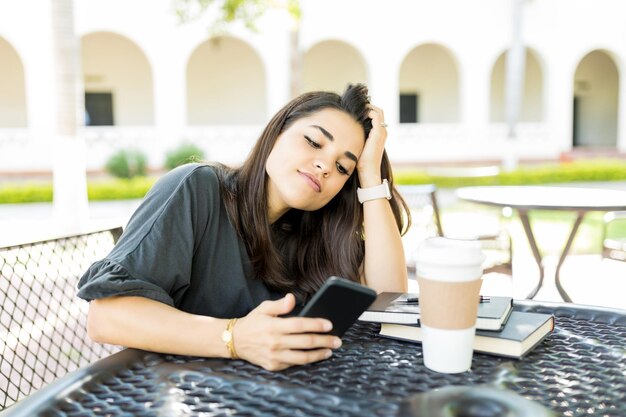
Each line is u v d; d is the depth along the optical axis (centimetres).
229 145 1680
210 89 2081
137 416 98
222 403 102
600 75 2439
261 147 159
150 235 138
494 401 89
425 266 109
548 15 1908
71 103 769
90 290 125
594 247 685
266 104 2103
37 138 1538
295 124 157
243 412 98
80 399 104
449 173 1124
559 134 1934
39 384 199
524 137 1914
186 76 2061
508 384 107
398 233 178
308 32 1780
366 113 163
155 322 122
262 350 114
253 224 158
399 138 1825
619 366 115
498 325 120
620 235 755
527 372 112
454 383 107
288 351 113
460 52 1872
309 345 114
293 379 110
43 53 1526
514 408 87
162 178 153
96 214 1062
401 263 174
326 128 154
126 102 1986
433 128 1844
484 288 504
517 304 155
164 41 1644
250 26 1024
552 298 471
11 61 1877
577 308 149
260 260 159
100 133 1569
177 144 1588
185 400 103
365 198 175
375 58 1827
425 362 114
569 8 1916
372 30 1819
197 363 119
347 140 156
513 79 1666
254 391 106
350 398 102
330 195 158
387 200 179
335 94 163
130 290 127
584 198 400
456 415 86
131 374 114
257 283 163
